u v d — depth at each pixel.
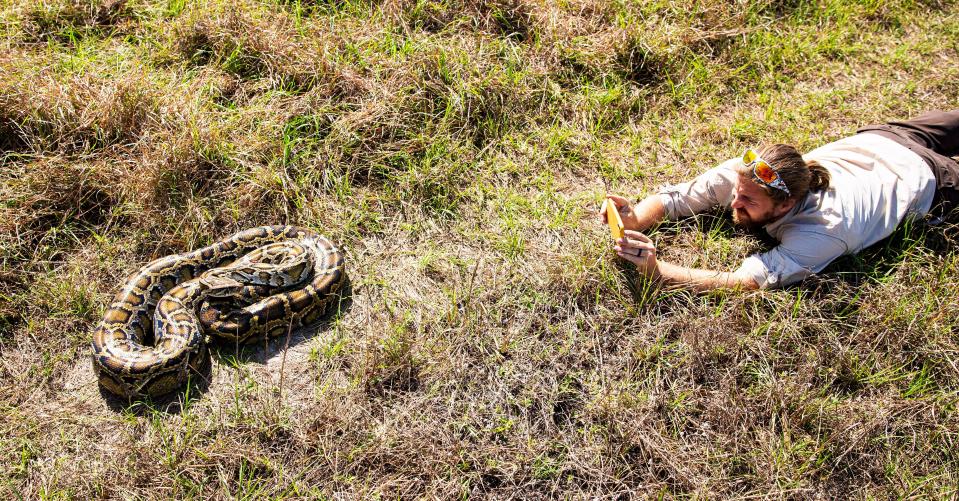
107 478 2.39
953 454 2.52
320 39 3.39
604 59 3.51
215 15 3.41
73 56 3.32
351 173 3.09
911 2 3.96
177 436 2.46
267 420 2.49
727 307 2.76
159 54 3.36
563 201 3.07
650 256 2.72
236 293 2.61
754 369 2.66
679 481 2.45
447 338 2.68
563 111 3.38
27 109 3.03
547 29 3.54
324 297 2.71
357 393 2.56
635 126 3.38
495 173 3.15
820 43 3.74
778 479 2.45
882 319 2.74
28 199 2.88
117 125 3.04
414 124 3.21
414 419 2.53
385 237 2.96
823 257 2.77
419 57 3.32
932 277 2.84
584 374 2.64
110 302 2.73
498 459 2.46
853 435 2.51
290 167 3.05
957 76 3.61
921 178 2.88
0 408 2.51
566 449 2.49
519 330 2.71
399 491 2.40
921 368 2.69
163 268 2.74
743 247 2.94
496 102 3.29
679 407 2.57
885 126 3.06
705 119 3.42
